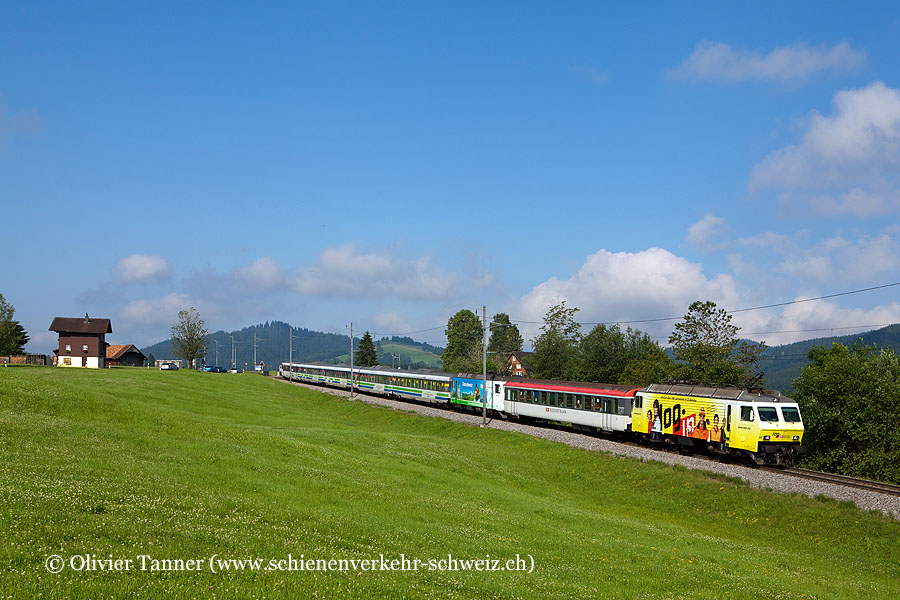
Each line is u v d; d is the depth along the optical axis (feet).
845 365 137.59
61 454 71.67
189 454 85.25
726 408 123.24
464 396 224.74
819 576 69.26
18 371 186.60
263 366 513.45
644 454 133.08
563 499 108.06
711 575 61.67
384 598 41.52
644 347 268.82
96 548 41.81
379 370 300.81
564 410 174.50
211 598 36.01
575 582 53.93
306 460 97.40
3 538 40.29
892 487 97.30
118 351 476.54
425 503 78.89
